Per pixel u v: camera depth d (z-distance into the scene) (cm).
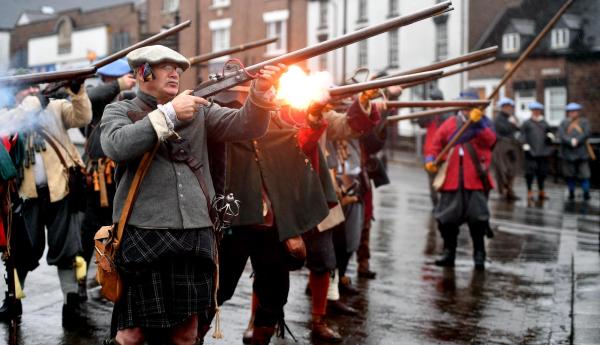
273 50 3931
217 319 411
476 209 866
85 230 698
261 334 524
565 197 1750
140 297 391
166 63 402
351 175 687
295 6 3872
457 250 1007
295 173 512
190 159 396
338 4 3719
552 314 682
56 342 564
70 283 605
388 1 3481
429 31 3291
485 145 870
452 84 3169
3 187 572
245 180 495
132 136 376
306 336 603
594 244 1055
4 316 614
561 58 2897
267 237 512
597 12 2838
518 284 802
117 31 4662
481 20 3092
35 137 603
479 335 615
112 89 668
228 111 411
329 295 669
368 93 557
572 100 2880
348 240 688
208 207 398
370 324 642
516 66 784
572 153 1680
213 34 4169
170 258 390
